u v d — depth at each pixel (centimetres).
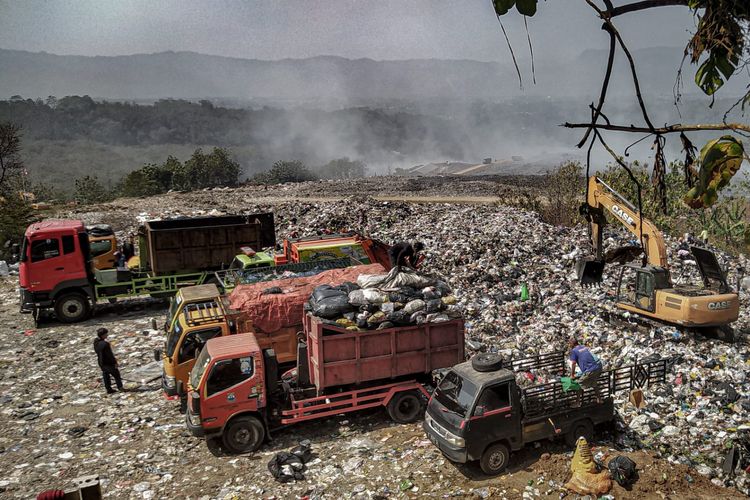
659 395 1249
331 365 1184
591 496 949
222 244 2011
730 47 238
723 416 1149
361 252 1852
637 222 1559
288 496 998
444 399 1074
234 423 1136
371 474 1054
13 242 2722
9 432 1241
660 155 230
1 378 1508
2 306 2125
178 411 1336
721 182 236
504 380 1044
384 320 1214
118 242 2767
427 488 1003
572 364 1130
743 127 219
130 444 1191
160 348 1691
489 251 2255
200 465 1109
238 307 1346
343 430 1225
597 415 1112
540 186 4616
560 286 1947
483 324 1661
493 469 1034
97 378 1510
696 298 1425
